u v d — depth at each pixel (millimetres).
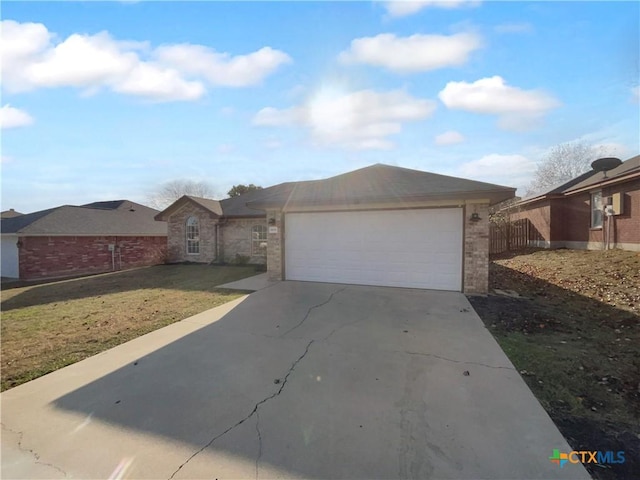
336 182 10797
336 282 9883
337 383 3695
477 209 8289
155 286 10961
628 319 5855
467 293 8305
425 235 8867
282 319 6270
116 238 19062
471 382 3645
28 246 15211
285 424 2938
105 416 3129
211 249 17312
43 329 6180
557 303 7199
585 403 3176
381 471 2340
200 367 4191
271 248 10562
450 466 2367
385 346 4785
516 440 2637
